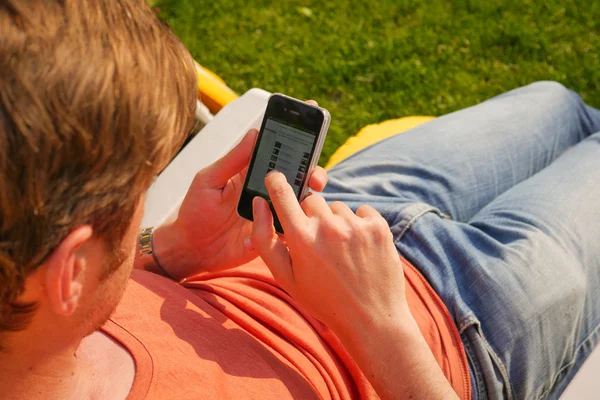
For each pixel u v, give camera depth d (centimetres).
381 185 131
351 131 253
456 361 108
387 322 83
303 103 95
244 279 109
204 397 79
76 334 67
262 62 268
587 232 124
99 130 49
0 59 45
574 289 116
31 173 47
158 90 54
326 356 99
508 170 146
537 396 116
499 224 125
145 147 54
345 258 82
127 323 86
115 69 49
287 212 83
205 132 137
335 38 274
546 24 277
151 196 129
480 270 114
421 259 118
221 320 97
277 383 87
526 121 154
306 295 86
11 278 52
